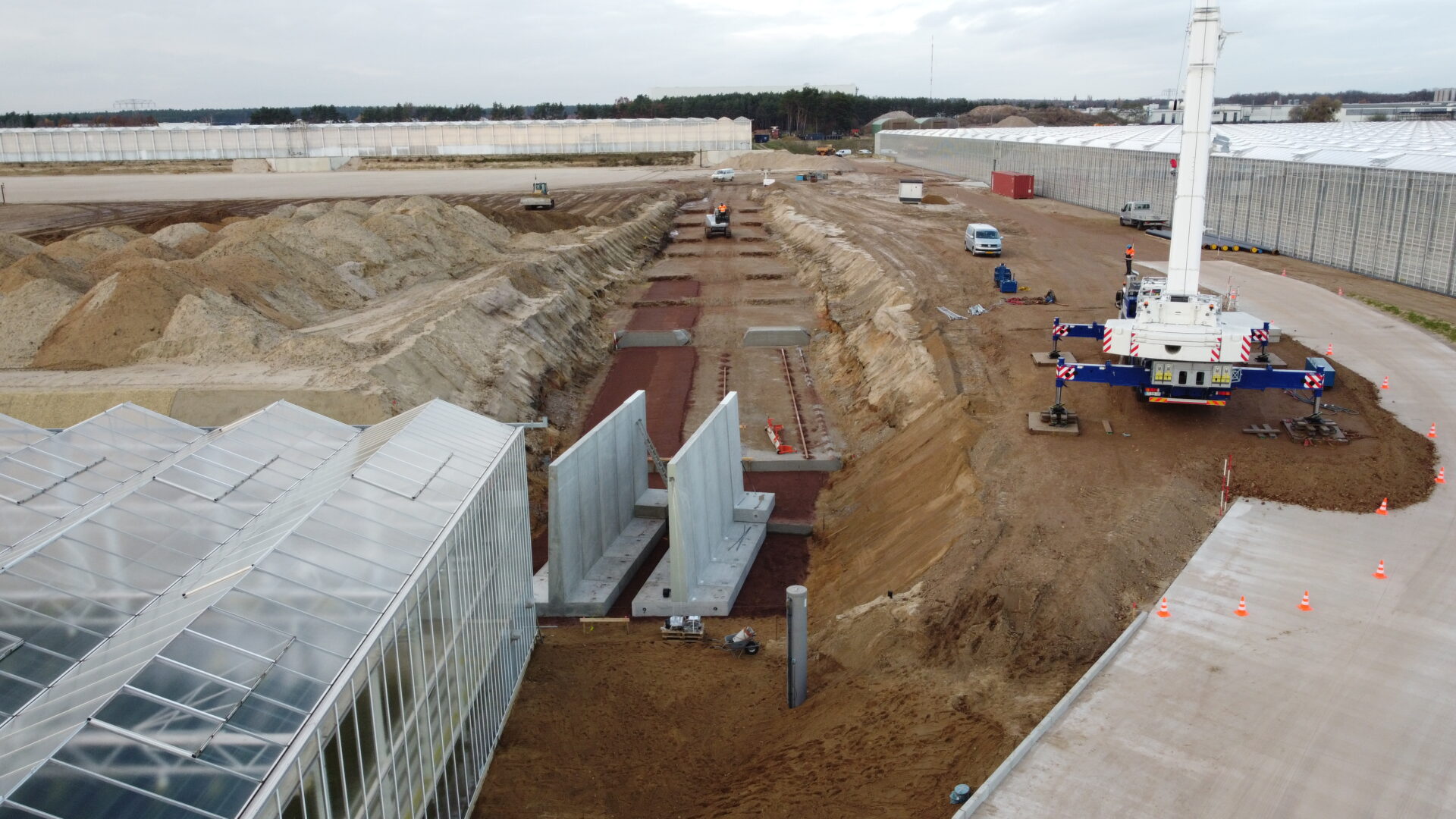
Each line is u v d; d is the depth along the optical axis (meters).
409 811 14.43
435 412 22.39
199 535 16.80
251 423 22.05
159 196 100.06
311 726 11.27
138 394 31.78
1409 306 38.66
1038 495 24.42
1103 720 15.52
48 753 9.67
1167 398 26.38
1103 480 24.92
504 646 20.64
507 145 163.50
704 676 22.22
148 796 9.80
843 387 42.03
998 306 42.88
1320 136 69.31
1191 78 24.75
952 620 20.38
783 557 29.06
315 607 13.30
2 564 14.38
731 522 30.41
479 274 53.59
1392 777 13.91
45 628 13.10
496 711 19.64
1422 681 16.19
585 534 27.22
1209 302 25.50
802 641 19.69
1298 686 16.20
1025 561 21.45
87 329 36.22
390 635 13.64
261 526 16.92
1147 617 18.67
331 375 33.19
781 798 16.17
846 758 16.83
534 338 44.44
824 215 78.56
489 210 71.31
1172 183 63.03
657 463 32.50
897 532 26.44
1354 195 47.00
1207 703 15.88
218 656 11.77
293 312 43.19
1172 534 22.14
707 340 51.22
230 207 86.44
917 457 30.28
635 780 18.38
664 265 71.19
